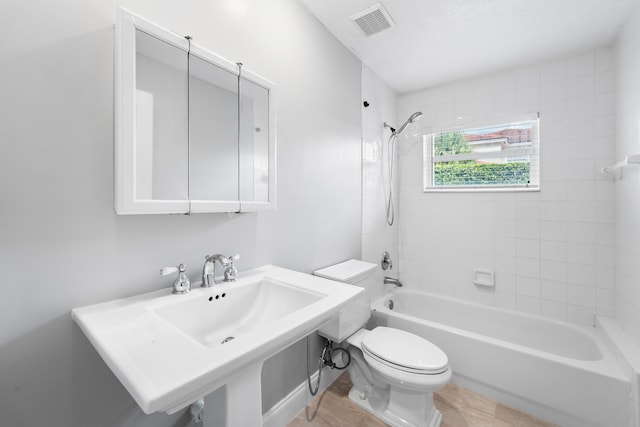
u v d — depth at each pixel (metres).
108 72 0.85
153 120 0.91
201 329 0.96
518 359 1.60
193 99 1.03
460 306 2.44
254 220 1.33
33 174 0.72
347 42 1.94
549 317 2.12
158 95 0.92
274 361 1.44
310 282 1.13
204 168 1.06
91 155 0.82
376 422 1.50
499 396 1.67
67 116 0.77
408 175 2.79
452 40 1.91
